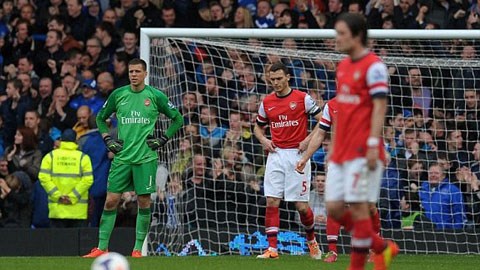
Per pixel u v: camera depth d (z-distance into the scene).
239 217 52.66
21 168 52.19
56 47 60.47
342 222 27.38
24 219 51.28
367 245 26.42
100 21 62.81
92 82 57.84
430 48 56.12
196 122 53.47
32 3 64.00
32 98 57.88
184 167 51.72
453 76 53.28
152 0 64.62
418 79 53.09
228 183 52.66
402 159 51.97
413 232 50.62
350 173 25.64
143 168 42.94
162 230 50.34
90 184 49.53
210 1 63.19
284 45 56.12
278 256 43.50
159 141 43.00
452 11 60.12
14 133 57.56
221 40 54.47
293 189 42.91
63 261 38.41
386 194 51.66
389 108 53.31
